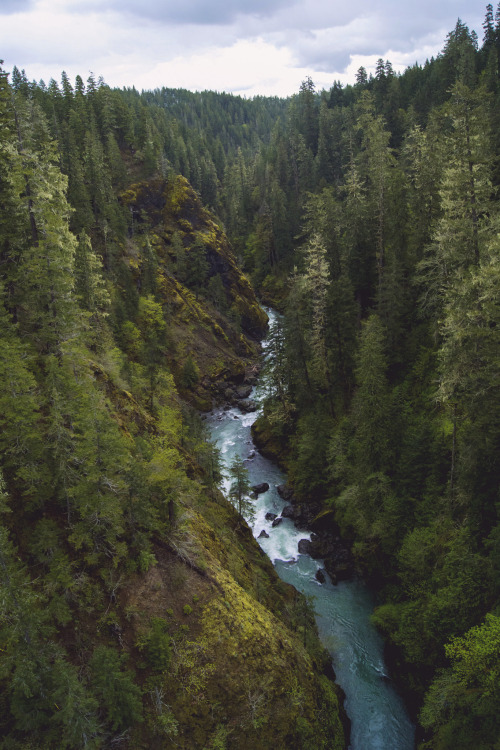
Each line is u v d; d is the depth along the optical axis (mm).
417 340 41906
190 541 25016
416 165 47906
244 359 82812
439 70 91812
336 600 33000
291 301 47969
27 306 26281
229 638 21906
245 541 34594
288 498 44750
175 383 68500
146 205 88250
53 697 15109
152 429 33125
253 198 119062
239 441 57750
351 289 44531
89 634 19234
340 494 38969
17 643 15938
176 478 24031
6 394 19375
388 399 34781
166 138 121062
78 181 67000
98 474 19828
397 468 32781
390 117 92562
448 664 23250
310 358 50031
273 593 30078
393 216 46250
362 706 25984
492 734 18031
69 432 20203
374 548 33375
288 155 116000
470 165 26906
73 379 23188
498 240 23516
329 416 46438
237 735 19812
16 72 88625
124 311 62000
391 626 28344
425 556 27688
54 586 18750
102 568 20938
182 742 18734
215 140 156875
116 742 17156
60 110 89125
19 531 19547
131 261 75062
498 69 83188
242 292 93625
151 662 19844
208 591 23203
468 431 25016
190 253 86688
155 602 21656
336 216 57406
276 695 21469
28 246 26188
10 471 20234
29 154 24359
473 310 23375
